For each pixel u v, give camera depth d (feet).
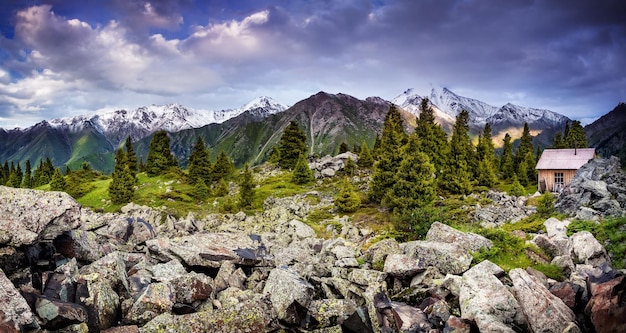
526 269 55.98
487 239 63.82
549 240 63.67
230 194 262.06
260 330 38.99
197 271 50.98
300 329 40.78
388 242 64.95
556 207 117.29
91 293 36.01
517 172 284.82
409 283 53.36
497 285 42.86
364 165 279.90
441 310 43.65
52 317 30.96
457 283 47.29
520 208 138.51
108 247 54.44
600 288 38.96
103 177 337.72
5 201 37.06
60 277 36.78
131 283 41.55
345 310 43.29
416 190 144.87
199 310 40.70
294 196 218.18
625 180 134.72
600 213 95.55
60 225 39.81
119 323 36.14
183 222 137.08
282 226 135.23
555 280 53.16
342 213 169.07
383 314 43.78
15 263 36.01
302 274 54.85
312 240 99.09
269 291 44.09
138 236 71.15
